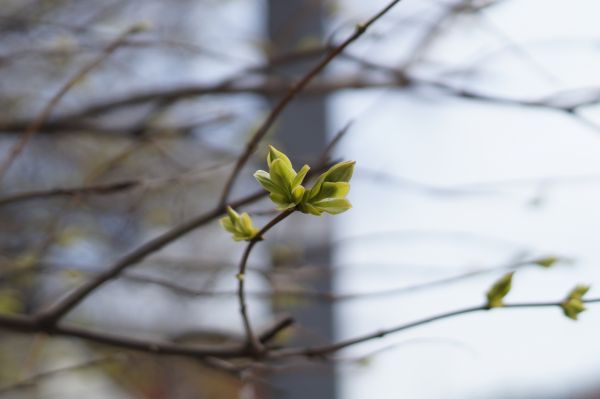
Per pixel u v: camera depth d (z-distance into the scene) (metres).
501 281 0.72
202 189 1.32
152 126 1.32
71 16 1.38
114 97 1.36
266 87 1.28
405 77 1.20
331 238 1.36
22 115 1.48
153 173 1.34
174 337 1.11
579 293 0.72
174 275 1.27
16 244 1.30
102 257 1.28
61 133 1.37
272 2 1.62
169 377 1.26
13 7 1.36
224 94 1.28
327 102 1.71
